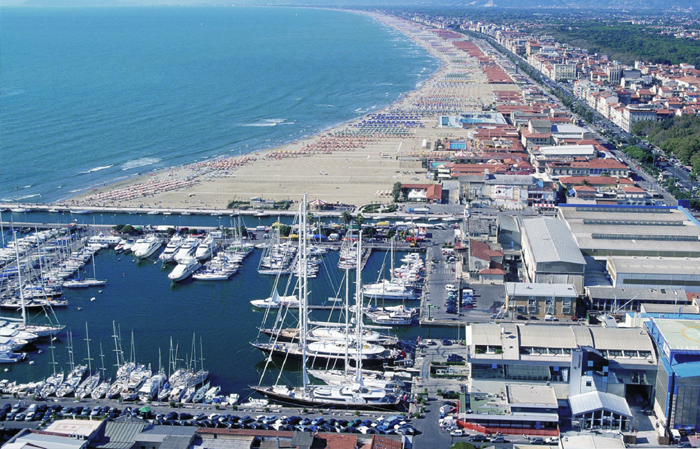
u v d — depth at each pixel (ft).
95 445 597.52
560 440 604.08
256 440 604.49
